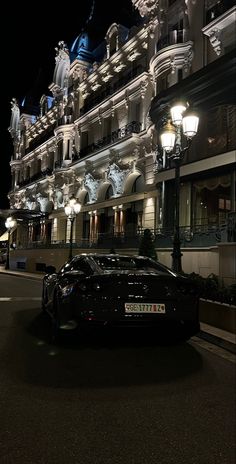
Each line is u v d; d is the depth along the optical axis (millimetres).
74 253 29500
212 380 5148
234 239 13016
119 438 3494
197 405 4297
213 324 8531
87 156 32719
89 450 3264
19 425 3711
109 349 6617
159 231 21141
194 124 10922
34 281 24891
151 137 24969
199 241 16000
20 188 52219
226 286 10156
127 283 6379
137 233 24500
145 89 26375
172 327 6480
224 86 16938
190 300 6574
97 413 4016
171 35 23000
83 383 4895
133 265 7512
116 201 28688
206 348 6945
